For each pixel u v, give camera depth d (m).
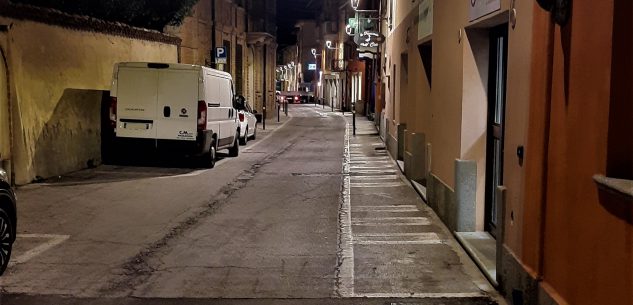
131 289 6.03
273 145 22.33
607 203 3.64
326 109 58.22
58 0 13.20
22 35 11.66
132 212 9.70
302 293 5.96
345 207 10.40
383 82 23.83
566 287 4.32
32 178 12.12
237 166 15.84
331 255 7.34
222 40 28.91
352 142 23.50
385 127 21.72
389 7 20.48
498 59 7.62
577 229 4.12
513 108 5.77
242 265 6.90
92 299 5.73
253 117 24.38
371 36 25.59
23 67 11.70
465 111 7.86
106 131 15.32
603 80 3.77
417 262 7.04
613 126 3.68
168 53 19.12
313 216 9.63
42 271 6.55
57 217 9.22
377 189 12.31
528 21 5.36
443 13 9.16
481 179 7.95
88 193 11.27
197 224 8.95
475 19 7.19
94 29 14.62
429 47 12.28
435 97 9.83
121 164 15.40
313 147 21.56
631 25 3.61
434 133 9.91
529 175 5.18
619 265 3.47
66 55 13.38
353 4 32.94
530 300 5.02
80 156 14.09
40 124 12.36
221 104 16.03
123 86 14.23
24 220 8.98
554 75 4.67
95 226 8.70
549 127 4.76
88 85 14.41
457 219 8.02
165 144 14.26
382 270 6.72
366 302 5.71
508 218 5.82
